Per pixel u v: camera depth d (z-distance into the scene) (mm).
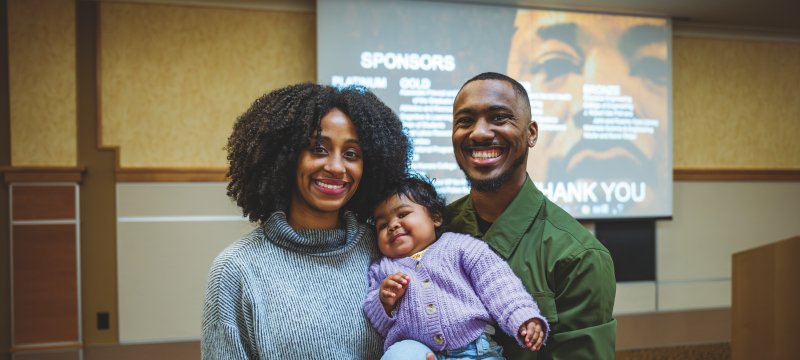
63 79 3488
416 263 1281
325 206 1144
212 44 3672
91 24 3523
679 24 4387
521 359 1217
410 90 3816
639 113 4199
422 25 3826
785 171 4586
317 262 1161
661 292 4340
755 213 4566
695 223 4441
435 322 1187
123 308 3584
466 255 1260
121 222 3570
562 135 4066
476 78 1321
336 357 1106
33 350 3467
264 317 1068
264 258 1118
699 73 4453
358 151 1193
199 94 3660
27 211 3455
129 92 3570
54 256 3494
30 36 3451
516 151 1274
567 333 1149
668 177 4258
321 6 3676
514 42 3973
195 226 3658
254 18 3723
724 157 4516
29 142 3461
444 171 3877
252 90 3725
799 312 2357
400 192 1339
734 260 2688
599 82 4121
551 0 3932
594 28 4109
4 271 3467
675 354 3998
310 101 1152
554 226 1260
